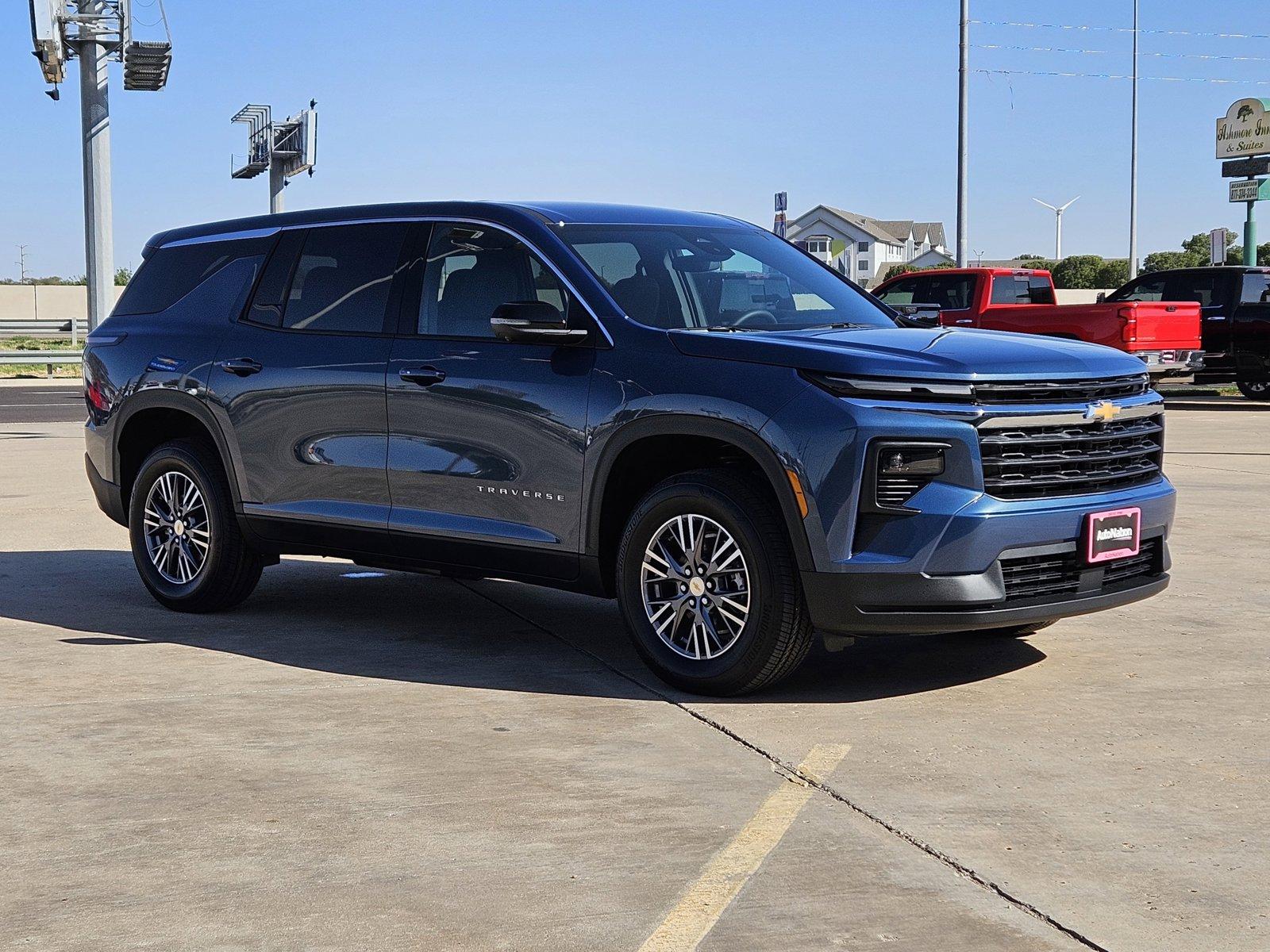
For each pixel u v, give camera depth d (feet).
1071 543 16.94
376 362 20.52
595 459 18.11
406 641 21.02
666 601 17.89
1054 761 14.74
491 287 19.79
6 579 26.30
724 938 10.43
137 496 23.72
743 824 12.86
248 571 22.90
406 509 20.26
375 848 12.32
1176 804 13.37
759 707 17.03
